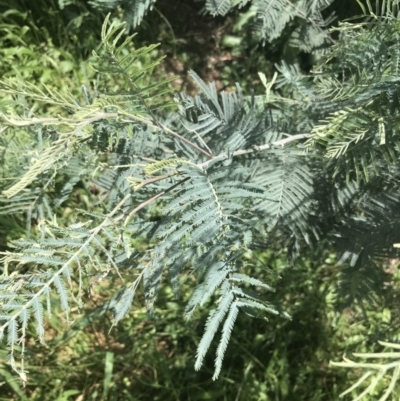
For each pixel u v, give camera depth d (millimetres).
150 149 390
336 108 427
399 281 584
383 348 572
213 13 519
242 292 268
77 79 765
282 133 410
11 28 767
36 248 279
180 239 307
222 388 623
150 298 339
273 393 614
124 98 297
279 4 505
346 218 427
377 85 341
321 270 659
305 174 402
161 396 629
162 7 846
